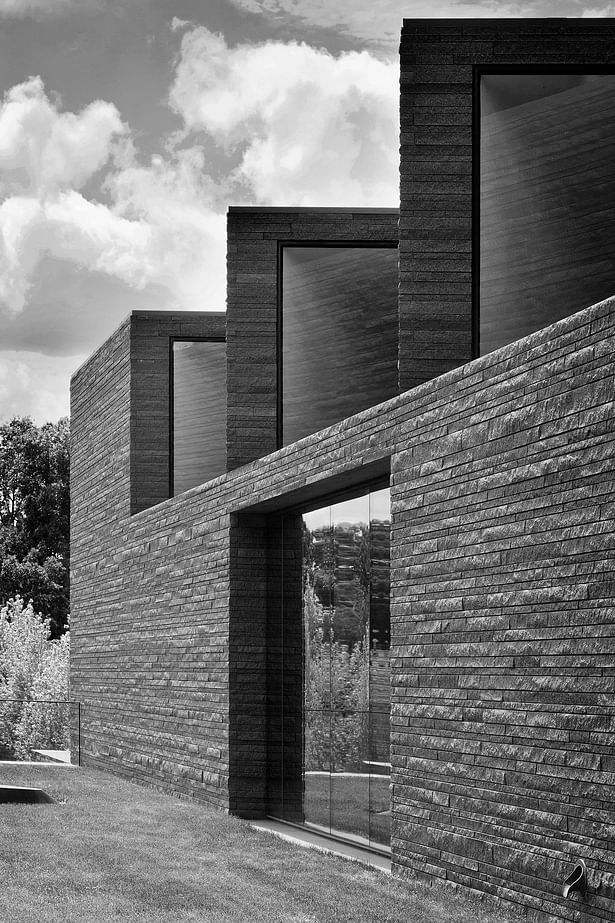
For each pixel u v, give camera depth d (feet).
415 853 32.81
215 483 49.85
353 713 40.04
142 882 31.81
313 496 43.27
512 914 27.94
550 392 27.17
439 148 34.86
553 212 34.94
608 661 24.75
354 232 49.32
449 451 31.55
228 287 49.01
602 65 34.96
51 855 34.94
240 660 47.50
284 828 43.96
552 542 26.89
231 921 27.63
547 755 26.78
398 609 34.12
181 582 54.03
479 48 35.09
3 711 72.95
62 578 156.35
